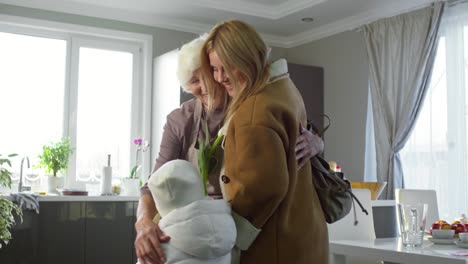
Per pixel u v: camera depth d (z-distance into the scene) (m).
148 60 4.95
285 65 1.18
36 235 3.64
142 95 4.97
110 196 3.94
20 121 4.45
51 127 4.57
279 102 1.08
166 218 1.02
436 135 4.27
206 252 0.99
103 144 4.77
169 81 4.61
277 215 1.09
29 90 4.51
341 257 2.11
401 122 4.43
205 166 1.16
